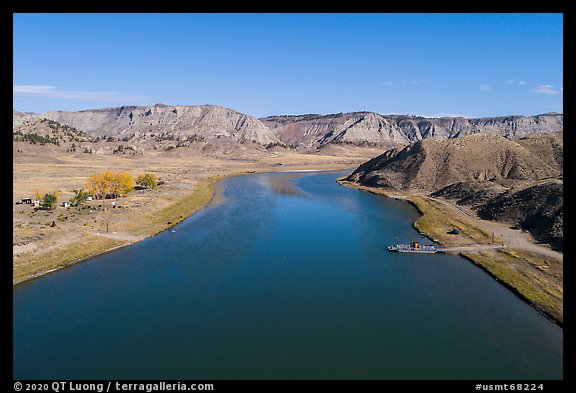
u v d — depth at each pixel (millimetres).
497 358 36469
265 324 42969
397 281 54938
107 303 47719
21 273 55031
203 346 38656
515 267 58688
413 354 37156
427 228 83500
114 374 34125
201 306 47156
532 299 47906
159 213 93562
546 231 72062
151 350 37938
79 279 55094
